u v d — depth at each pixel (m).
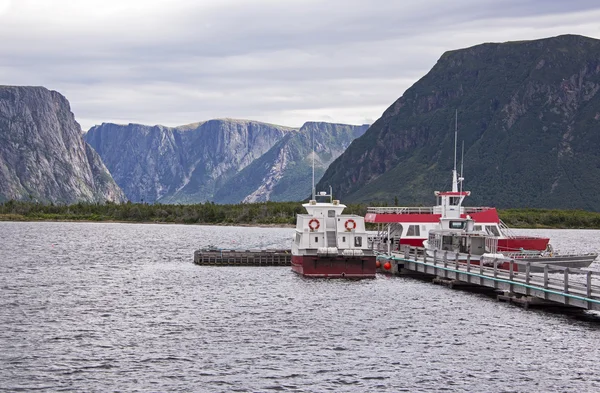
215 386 49.84
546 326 67.19
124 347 59.81
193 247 183.50
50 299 84.62
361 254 100.19
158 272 114.25
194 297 85.75
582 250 173.62
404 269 103.62
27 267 124.62
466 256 90.12
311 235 102.06
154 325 68.75
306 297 84.56
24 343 60.84
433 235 102.50
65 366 54.16
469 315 72.62
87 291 91.69
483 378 51.84
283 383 50.53
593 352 58.38
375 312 74.75
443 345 60.72
